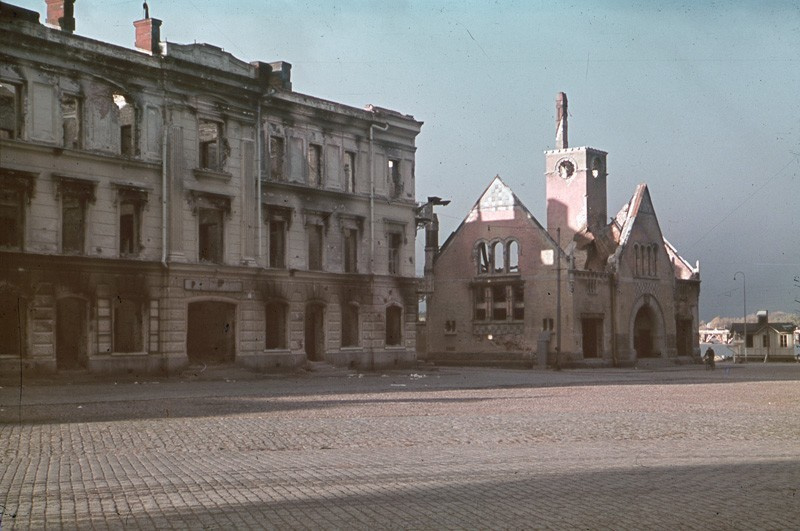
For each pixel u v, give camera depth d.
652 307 86.56
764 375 62.69
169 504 12.02
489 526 10.49
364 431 21.83
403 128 66.31
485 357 81.56
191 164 51.16
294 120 58.00
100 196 46.66
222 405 30.88
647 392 39.81
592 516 11.04
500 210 81.88
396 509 11.54
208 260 53.06
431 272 84.88
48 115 44.50
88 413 27.53
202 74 51.50
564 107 94.50
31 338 43.28
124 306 48.25
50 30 44.47
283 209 56.75
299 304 57.66
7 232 43.25
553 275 78.00
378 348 63.47
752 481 13.72
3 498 12.66
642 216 86.38
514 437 20.42
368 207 63.25
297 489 13.15
